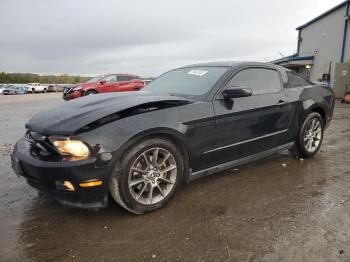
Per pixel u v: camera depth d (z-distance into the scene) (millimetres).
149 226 2625
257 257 2174
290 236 2428
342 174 3840
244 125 3482
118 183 2631
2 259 2219
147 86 4227
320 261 2113
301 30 23828
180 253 2246
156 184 2867
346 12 17828
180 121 2930
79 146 2463
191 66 4234
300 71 23875
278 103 3844
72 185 2469
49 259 2215
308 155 4469
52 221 2748
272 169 4031
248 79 3699
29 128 2914
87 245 2375
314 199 3107
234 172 3918
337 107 12156
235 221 2684
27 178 2754
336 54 19078
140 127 2664
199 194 3256
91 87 14914
